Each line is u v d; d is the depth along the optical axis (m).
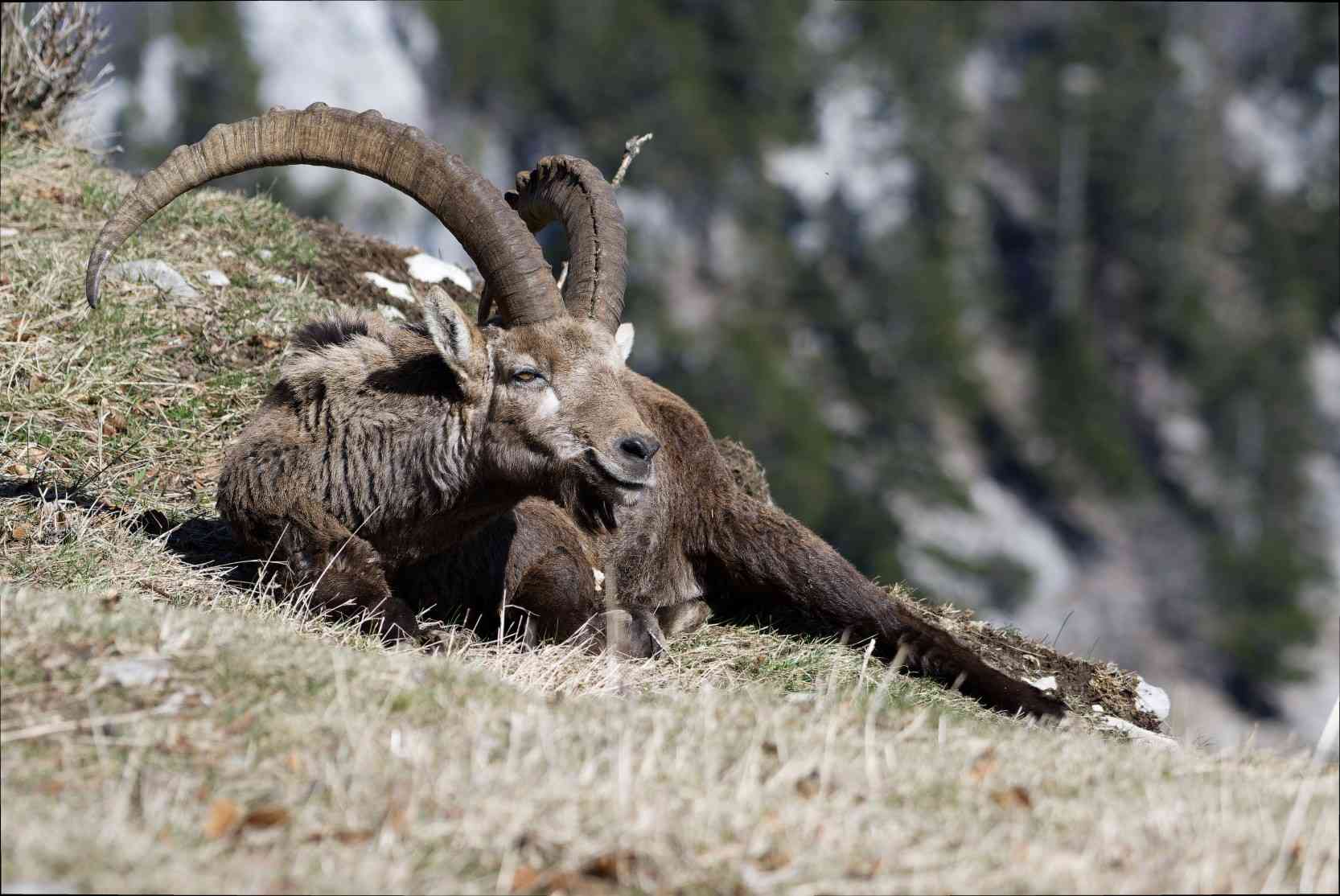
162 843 9.68
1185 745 15.71
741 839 10.23
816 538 20.84
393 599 17.64
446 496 17.66
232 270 28.28
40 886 8.89
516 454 17.02
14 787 10.34
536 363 16.89
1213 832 10.77
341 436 17.97
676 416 21.31
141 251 27.91
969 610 23.58
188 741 11.18
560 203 18.81
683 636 20.67
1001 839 10.61
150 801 10.26
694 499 21.14
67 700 11.60
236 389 24.17
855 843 10.34
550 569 19.22
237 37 193.88
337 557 17.52
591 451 16.58
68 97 35.94
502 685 13.54
